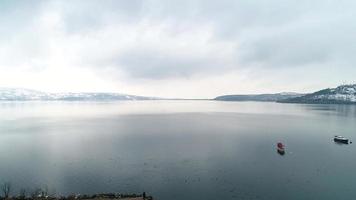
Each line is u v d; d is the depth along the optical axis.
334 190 86.56
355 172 103.62
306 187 88.94
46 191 84.44
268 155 129.88
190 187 89.00
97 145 155.38
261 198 80.69
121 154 131.25
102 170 106.12
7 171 106.31
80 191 86.06
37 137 187.38
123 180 95.31
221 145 153.75
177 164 113.75
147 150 140.25
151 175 100.19
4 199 75.00
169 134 198.00
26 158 125.69
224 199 80.06
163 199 80.31
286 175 100.25
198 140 170.75
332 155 130.62
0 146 154.75
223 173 102.31
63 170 106.75
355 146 152.25
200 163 115.38
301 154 132.25
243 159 121.69
